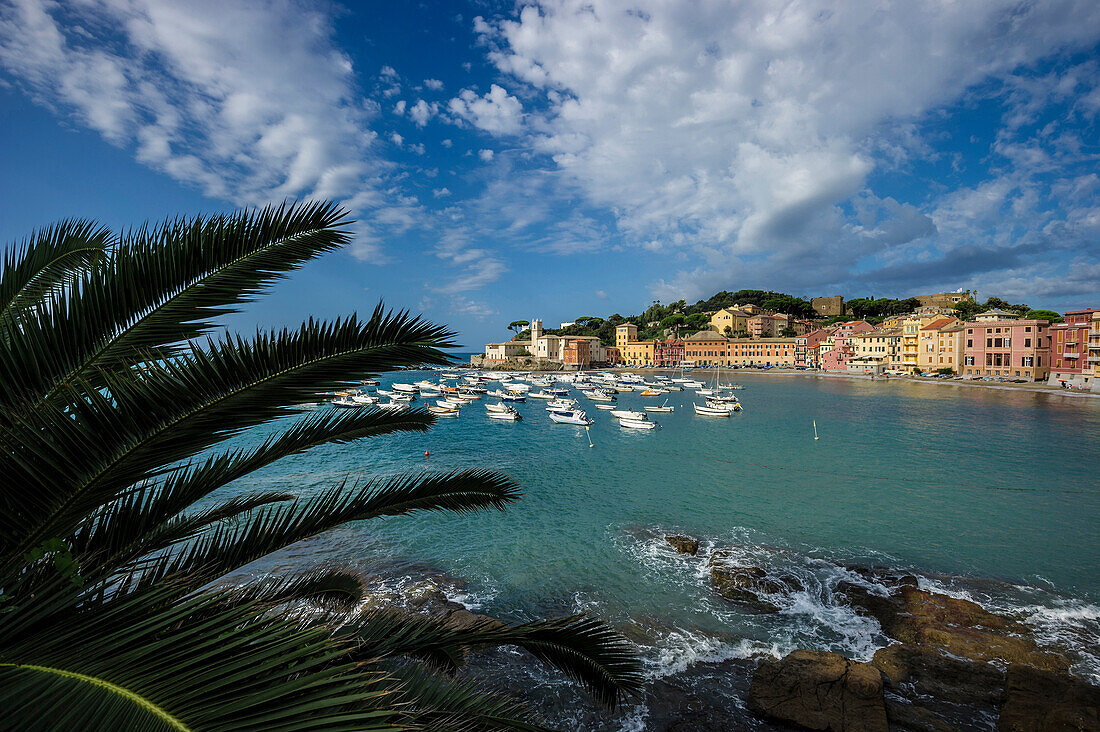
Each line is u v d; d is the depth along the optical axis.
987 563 21.56
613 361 183.38
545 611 17.84
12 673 2.38
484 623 5.86
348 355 3.77
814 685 13.35
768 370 151.25
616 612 17.83
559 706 13.45
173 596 3.34
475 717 4.70
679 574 20.55
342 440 5.45
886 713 12.82
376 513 5.79
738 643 16.12
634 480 34.84
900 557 22.12
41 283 5.48
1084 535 24.56
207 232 3.75
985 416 63.09
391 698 4.31
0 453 2.85
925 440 48.56
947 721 12.81
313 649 2.73
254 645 2.75
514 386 109.75
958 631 16.47
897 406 74.31
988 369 107.56
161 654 2.53
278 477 34.22
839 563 21.50
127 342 3.45
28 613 2.67
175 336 3.62
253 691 2.45
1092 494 31.09
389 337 3.96
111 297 3.41
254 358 3.47
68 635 2.62
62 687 2.30
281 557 21.97
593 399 87.56
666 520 26.64
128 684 2.34
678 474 36.66
